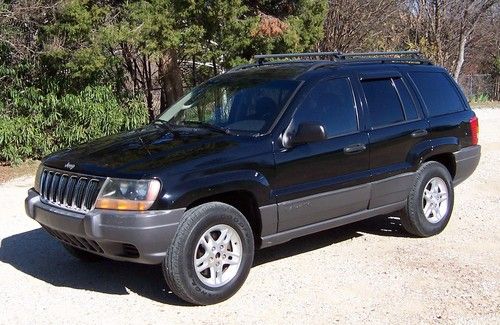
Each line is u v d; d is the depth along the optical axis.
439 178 7.07
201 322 4.88
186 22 12.00
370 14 20.48
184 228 4.96
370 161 6.29
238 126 5.86
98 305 5.23
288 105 5.80
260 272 5.95
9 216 8.16
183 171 5.00
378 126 6.45
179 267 4.95
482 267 6.09
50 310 5.14
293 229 5.76
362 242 6.89
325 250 6.61
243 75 6.63
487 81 33.62
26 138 11.35
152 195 4.85
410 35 26.83
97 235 4.91
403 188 6.68
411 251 6.57
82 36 11.10
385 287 5.58
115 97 12.07
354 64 6.63
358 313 5.05
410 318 4.96
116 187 4.93
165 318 4.95
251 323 4.86
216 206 5.15
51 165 5.58
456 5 27.12
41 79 11.46
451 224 7.63
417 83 7.09
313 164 5.78
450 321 4.91
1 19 10.62
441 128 7.05
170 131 5.95
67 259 6.44
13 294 5.49
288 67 6.53
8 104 11.40
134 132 6.14
